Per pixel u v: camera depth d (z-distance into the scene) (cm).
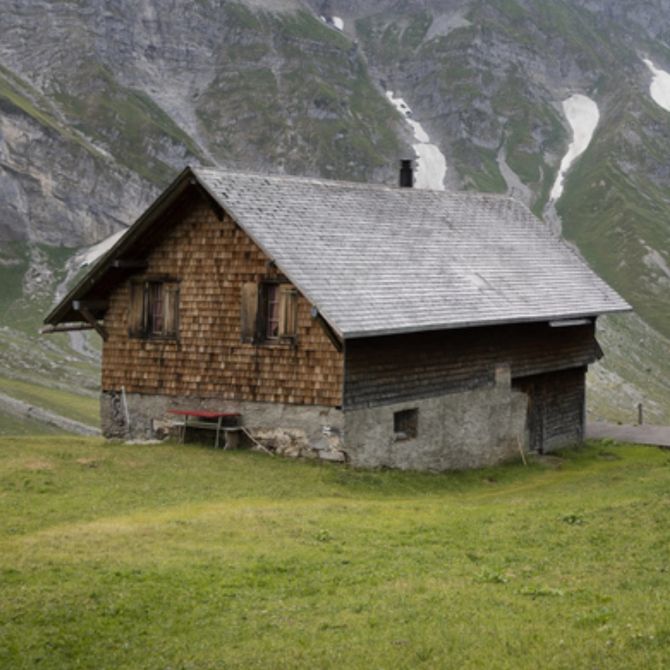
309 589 1506
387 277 2938
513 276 3484
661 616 1231
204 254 2981
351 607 1401
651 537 1727
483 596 1416
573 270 3847
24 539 1808
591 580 1484
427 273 3122
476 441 3297
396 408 2919
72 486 2362
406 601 1410
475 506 2319
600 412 12650
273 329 2888
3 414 7475
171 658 1242
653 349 17738
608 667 1077
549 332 3688
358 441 2781
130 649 1281
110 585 1500
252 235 2747
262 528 1919
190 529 1892
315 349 2775
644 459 3650
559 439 3853
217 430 2912
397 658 1166
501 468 3350
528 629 1236
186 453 2834
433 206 3666
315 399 2775
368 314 2677
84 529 1891
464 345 3219
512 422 3491
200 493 2369
